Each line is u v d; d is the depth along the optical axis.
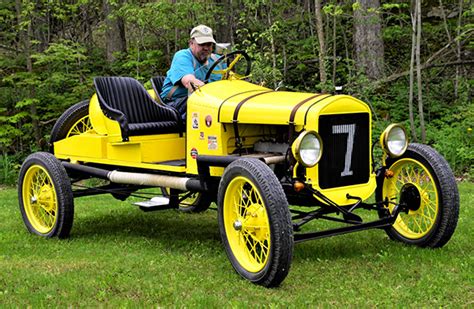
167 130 5.66
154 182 5.39
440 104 12.72
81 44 16.80
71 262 4.87
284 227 3.96
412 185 5.01
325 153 4.54
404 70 13.76
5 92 14.86
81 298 3.93
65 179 5.77
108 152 5.89
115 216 7.07
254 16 15.41
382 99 12.59
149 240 5.74
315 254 4.91
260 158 4.57
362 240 5.35
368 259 4.72
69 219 5.76
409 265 4.48
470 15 13.45
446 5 15.38
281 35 14.60
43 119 14.63
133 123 5.66
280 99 4.75
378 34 13.02
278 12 15.19
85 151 6.14
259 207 4.23
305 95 4.77
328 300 3.81
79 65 14.91
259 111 4.69
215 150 5.00
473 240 5.19
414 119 12.34
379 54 13.05
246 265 4.34
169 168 5.36
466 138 11.16
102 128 5.95
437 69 13.58
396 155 4.79
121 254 5.16
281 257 3.97
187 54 5.85
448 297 3.78
